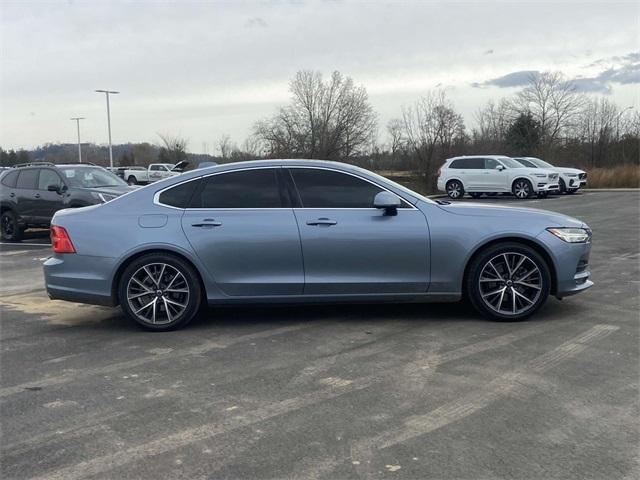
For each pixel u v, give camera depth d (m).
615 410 3.71
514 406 3.79
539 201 22.88
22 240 13.95
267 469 3.07
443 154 33.31
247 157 46.25
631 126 46.00
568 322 5.69
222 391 4.14
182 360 4.83
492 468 3.04
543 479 2.93
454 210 5.75
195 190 5.77
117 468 3.11
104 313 6.54
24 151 70.12
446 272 5.65
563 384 4.13
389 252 5.59
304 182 5.75
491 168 24.81
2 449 3.35
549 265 5.73
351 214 5.63
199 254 5.58
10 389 4.26
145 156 77.12
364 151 45.38
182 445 3.35
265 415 3.73
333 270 5.62
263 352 4.98
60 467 3.13
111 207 5.77
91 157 72.50
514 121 48.69
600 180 34.69
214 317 6.16
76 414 3.81
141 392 4.16
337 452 3.23
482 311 5.73
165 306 5.66
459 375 4.34
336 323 5.82
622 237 12.08
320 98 45.44
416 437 3.39
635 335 5.25
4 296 7.58
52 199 12.88
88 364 4.79
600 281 7.62
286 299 5.66
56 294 5.75
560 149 46.25
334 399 3.96
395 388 4.12
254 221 5.60
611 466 3.05
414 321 5.82
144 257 5.61
